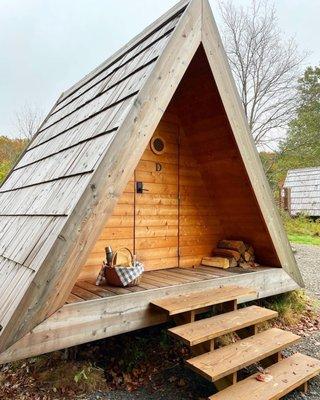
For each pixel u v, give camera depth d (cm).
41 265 224
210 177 449
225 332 277
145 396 283
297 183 2197
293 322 438
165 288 317
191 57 313
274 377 267
